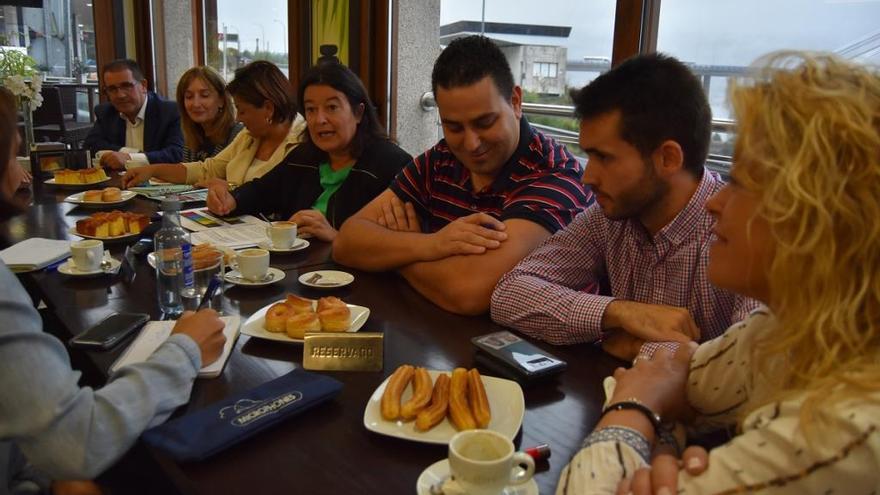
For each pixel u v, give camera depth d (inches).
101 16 232.7
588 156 49.8
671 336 45.7
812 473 22.5
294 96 117.6
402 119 134.8
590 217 57.9
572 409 40.9
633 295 55.5
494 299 55.0
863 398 22.2
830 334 23.4
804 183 22.9
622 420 32.7
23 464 48.1
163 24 223.9
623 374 37.4
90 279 66.0
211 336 44.9
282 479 33.0
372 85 133.3
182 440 34.7
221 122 142.4
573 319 49.8
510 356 44.8
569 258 57.4
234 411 37.7
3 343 34.4
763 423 24.7
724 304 50.8
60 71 245.0
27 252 71.0
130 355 46.3
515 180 68.1
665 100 46.0
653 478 27.3
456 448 30.5
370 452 35.5
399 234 65.3
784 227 23.8
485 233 58.9
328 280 64.1
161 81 231.0
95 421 35.3
